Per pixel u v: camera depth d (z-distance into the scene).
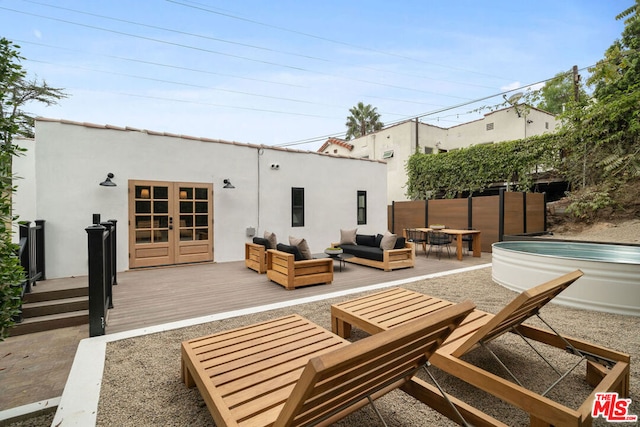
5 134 1.84
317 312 3.70
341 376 1.07
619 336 2.93
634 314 3.47
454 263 7.18
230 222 7.64
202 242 7.26
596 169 9.26
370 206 10.34
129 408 1.90
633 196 8.48
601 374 2.03
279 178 8.41
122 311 3.78
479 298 4.22
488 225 9.00
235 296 4.44
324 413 1.32
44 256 5.41
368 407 1.95
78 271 5.82
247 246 6.82
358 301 3.13
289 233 8.60
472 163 12.00
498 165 11.28
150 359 2.55
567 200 9.74
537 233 9.38
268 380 1.70
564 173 9.84
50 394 2.24
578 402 1.95
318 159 9.16
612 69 9.10
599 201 8.78
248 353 2.03
